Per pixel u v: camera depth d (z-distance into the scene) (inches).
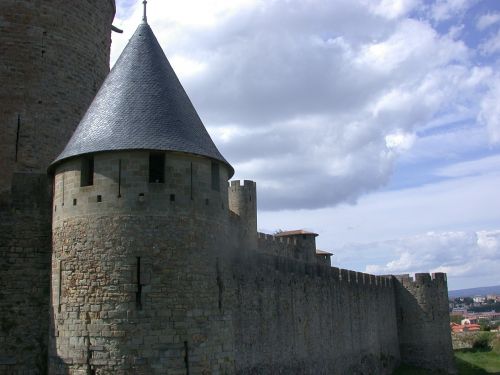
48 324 895.1
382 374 1920.5
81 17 1096.8
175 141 789.9
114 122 797.2
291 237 1985.7
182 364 743.1
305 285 1396.4
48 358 808.9
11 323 905.5
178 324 749.3
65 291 770.2
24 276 924.6
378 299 2000.5
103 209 761.6
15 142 996.6
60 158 802.2
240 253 1106.7
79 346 741.9
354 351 1689.2
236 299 1059.9
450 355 2169.0
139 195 762.2
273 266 1237.1
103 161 773.9
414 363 2156.7
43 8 1049.5
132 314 735.1
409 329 2186.3
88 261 757.9
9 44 1019.9
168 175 778.8
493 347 2571.4
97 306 742.5
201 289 779.4
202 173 810.2
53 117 1032.8
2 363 891.4
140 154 770.8
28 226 941.8
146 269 748.0
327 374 1456.7
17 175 956.0
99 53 1133.7
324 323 1486.2
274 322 1203.9
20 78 1017.5
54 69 1045.8
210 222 809.5
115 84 847.7
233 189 1483.8
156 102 822.5
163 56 896.3
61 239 791.1
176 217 772.6
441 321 2183.8
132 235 753.6
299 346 1312.7
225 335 806.5
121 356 725.9
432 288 2196.1
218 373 782.5
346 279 1708.9
